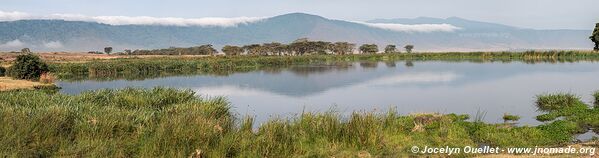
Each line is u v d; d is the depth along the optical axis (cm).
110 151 1328
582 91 3784
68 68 7231
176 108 1919
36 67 5312
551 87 4203
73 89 4719
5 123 1402
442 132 1702
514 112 2600
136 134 1495
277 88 4794
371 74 6750
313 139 1500
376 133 1483
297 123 1659
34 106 1966
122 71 7619
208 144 1312
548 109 2662
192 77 6688
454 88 4350
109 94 2469
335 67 9206
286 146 1355
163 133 1335
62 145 1341
